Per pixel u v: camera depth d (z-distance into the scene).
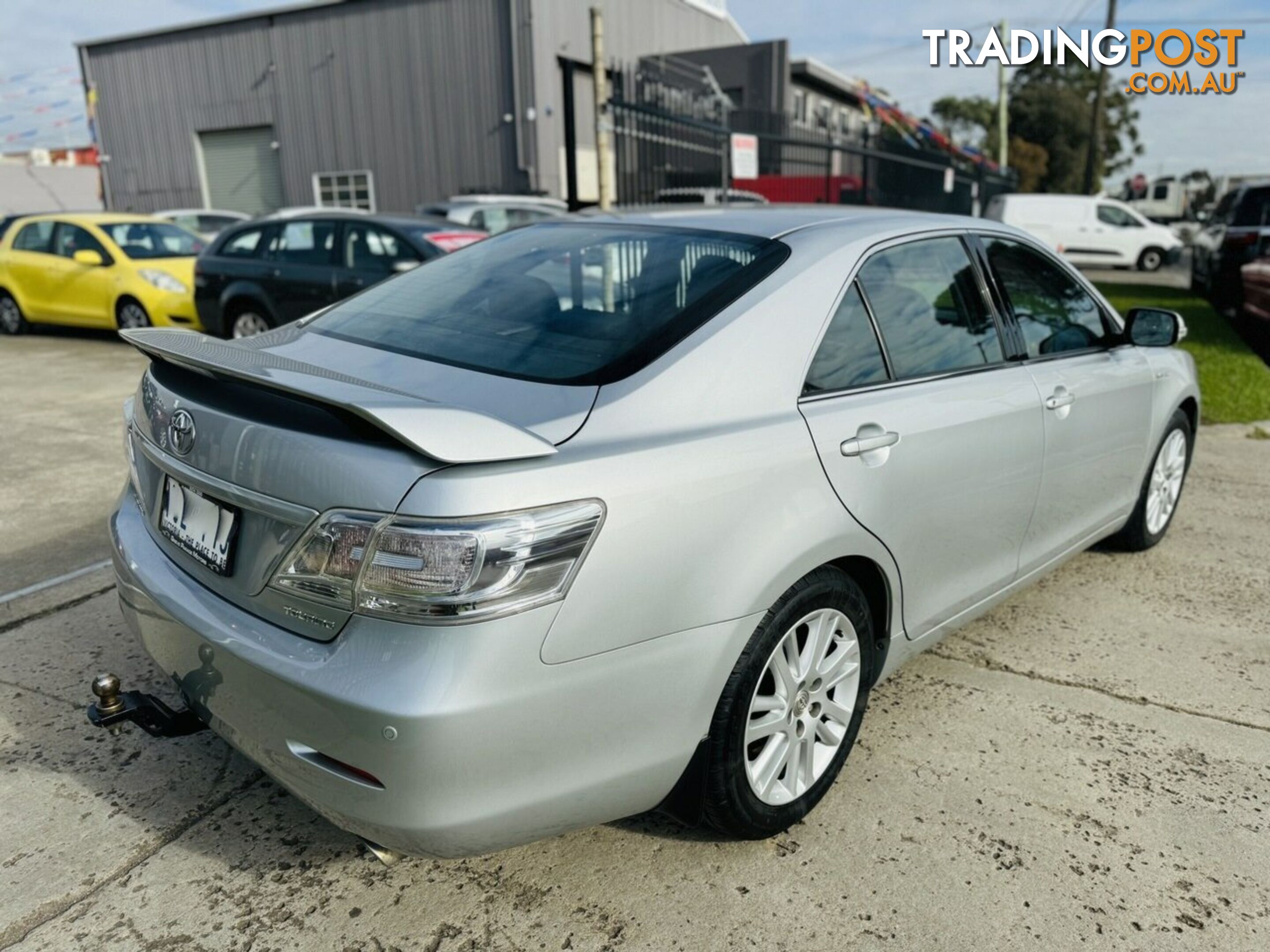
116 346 10.24
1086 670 3.37
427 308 2.67
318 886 2.27
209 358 2.04
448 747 1.73
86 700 3.02
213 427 2.04
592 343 2.27
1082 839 2.47
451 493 1.72
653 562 1.94
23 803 2.52
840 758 2.56
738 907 2.21
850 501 2.37
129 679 3.14
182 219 18.27
